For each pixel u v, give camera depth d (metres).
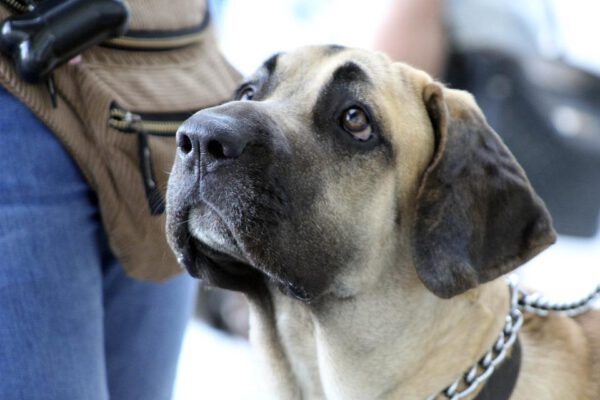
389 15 9.48
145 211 5.75
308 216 5.19
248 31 14.37
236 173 4.89
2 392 5.07
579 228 10.65
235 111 5.02
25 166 5.21
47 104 5.24
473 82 9.71
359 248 5.45
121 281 6.19
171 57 6.05
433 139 5.58
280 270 5.13
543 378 5.71
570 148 10.05
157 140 5.81
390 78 5.57
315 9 13.74
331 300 5.55
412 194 5.56
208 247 5.24
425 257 5.36
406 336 5.64
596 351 5.95
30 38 5.05
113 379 6.39
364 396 5.75
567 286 12.54
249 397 9.96
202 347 11.36
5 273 5.10
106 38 5.41
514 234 5.49
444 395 5.63
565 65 9.88
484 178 5.50
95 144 5.50
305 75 5.69
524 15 9.73
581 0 11.12
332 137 5.38
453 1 9.38
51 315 5.26
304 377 5.92
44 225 5.27
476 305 5.64
